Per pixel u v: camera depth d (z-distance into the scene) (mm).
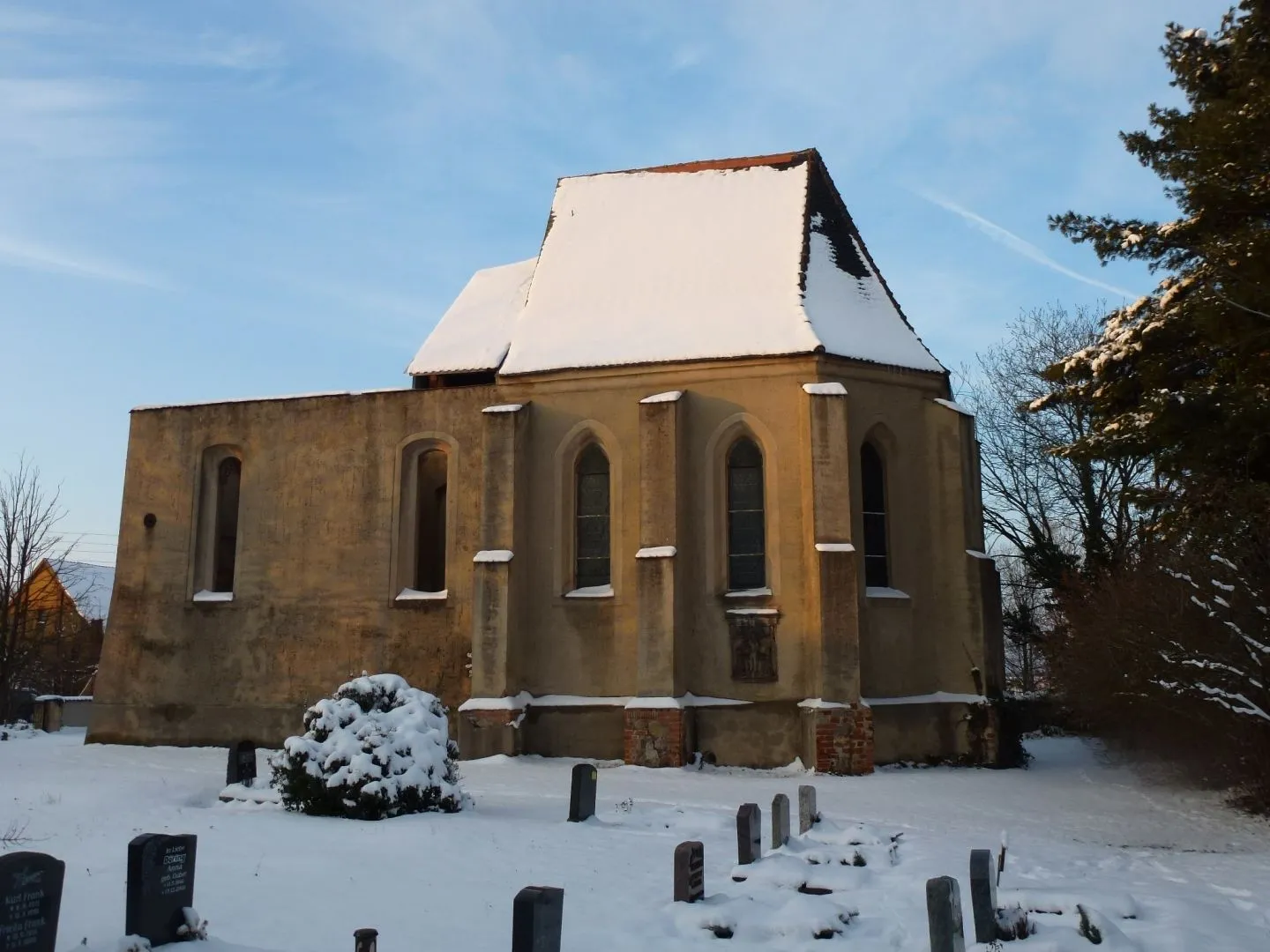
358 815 14961
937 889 8430
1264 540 17312
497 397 25953
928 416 25234
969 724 23625
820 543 22594
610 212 29094
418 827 14219
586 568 24953
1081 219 18859
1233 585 17500
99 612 67812
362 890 10945
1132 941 9125
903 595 24188
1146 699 19375
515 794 18391
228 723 27188
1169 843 15180
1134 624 18953
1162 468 16531
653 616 22922
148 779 19438
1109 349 18094
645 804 17281
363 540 26969
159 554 28484
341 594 26875
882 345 25109
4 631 40844
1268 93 16375
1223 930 9523
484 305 29281
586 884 11438
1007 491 38438
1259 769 17688
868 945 9359
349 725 15750
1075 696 22453
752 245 26938
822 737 21812
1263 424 15383
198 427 28750
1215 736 18984
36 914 8109
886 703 23281
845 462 22906
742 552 24031
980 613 24078
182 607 28047
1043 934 9328
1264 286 15328
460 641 25859
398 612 26391
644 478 23625
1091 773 22500
